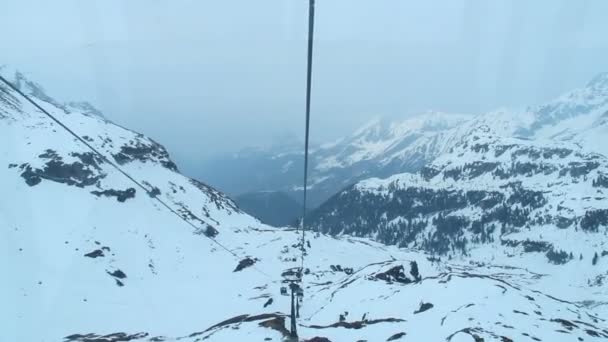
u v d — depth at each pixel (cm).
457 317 5188
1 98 18650
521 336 4541
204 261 14350
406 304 6675
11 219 12106
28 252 11031
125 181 17350
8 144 16038
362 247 19350
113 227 14062
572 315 5903
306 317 8194
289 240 17662
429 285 7162
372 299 7831
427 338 4762
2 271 9788
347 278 11619
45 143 16488
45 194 14112
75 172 15612
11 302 8825
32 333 7981
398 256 19300
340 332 5553
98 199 15112
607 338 4962
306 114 2959
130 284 11525
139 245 13788
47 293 9538
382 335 5206
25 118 18388
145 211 16250
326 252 17062
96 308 9575
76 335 8100
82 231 12900
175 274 13012
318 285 12306
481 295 6019
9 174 14412
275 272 13675
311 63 2391
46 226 12575
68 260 11312
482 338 4325
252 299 10538
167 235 15388
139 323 9138
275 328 5188
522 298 6038
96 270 11431
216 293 11519
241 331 5188
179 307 10400
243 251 16038
